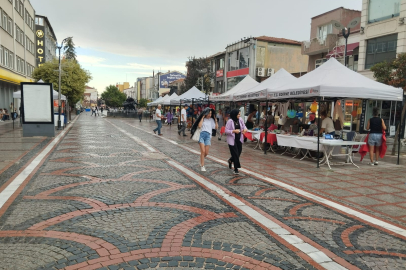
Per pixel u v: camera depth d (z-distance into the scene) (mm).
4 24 29172
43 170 7590
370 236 4156
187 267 3182
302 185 6871
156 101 33812
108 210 4840
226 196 5816
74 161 8883
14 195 5500
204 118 8219
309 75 10516
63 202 5172
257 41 32062
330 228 4395
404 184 7129
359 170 8727
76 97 35719
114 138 15891
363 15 19219
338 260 3455
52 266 3119
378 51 18375
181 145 13625
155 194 5789
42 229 4043
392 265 3377
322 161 9953
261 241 3883
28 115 14914
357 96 8883
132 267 3145
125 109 49844
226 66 37344
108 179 6844
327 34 22906
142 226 4238
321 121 10414
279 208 5219
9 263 3156
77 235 3883
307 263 3359
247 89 15125
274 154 11492
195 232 4094
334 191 6422
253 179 7312
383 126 9422
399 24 16781
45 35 50344
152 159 9672
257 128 13672
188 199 5555
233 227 4316
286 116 14281
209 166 8781
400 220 4812
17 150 10695
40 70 33281
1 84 30844
